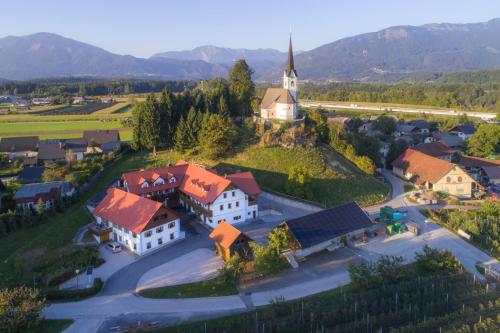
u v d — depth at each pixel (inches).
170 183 3467.0
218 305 2145.7
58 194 3403.1
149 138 4466.0
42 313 2075.5
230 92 5177.2
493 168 4441.4
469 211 3400.6
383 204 3693.4
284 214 3403.1
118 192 3120.1
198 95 4943.4
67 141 5388.8
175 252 2746.1
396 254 2736.2
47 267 2518.5
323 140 4618.6
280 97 4849.9
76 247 2775.6
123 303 2174.0
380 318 1908.2
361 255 2723.9
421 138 6146.7
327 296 2197.3
